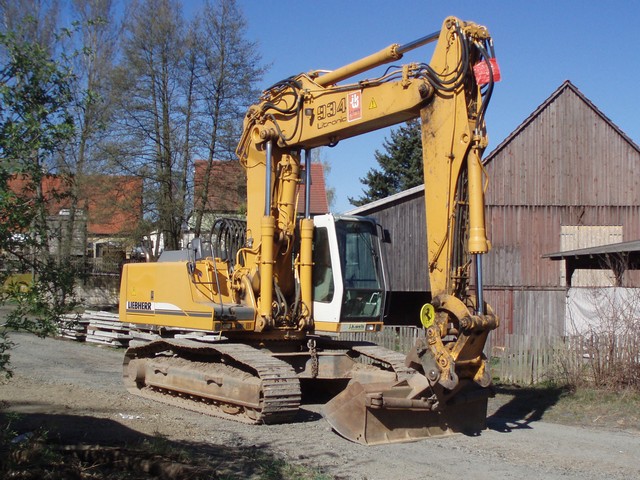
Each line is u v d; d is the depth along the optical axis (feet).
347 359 36.45
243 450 26.66
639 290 46.68
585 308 62.85
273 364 32.73
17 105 18.19
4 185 17.40
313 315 36.04
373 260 37.06
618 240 78.74
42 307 18.43
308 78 34.12
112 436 27.45
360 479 23.08
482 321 25.86
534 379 45.06
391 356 35.24
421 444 28.30
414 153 161.99
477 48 27.27
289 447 27.40
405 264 82.12
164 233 93.71
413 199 82.38
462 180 27.27
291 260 36.22
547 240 78.74
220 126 93.81
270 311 34.60
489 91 26.71
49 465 22.00
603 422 34.91
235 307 34.83
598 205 78.95
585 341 43.06
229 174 94.38
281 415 31.94
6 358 18.72
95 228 97.09
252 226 36.27
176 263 37.88
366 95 30.73
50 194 18.80
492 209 78.54
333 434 29.94
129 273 42.14
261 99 36.55
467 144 26.78
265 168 35.60
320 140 33.73
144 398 39.50
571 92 79.30
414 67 28.73
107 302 90.94
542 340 45.32
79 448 24.14
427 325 26.00
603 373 41.37
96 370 51.08
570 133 79.25
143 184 92.38
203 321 34.96
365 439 27.91
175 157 93.97
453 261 27.04
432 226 27.53
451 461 25.81
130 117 91.97
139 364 41.32
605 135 79.46
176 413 35.14
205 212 94.68
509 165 78.84
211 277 36.40
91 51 19.81
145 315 40.04
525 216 78.84
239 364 35.09
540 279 78.23
